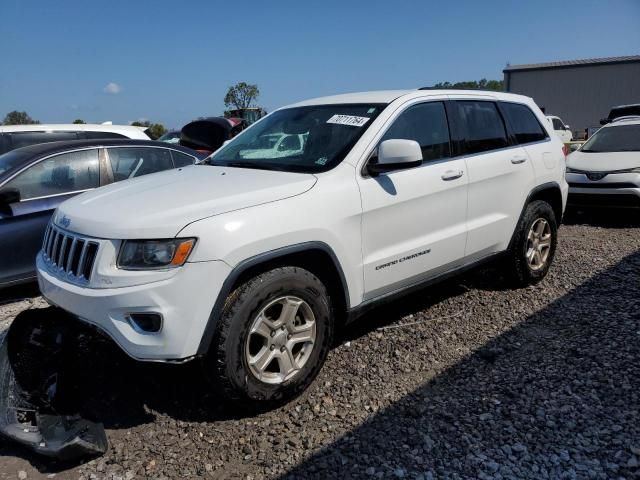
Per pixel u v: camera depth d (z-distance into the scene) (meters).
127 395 3.42
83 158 5.79
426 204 3.90
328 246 3.27
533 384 3.36
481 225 4.40
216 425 3.08
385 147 3.47
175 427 3.08
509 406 3.13
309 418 3.11
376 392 3.36
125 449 2.89
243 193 3.10
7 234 5.07
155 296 2.72
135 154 6.21
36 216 5.27
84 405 3.29
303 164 3.65
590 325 4.19
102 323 2.85
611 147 8.88
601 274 5.46
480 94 4.72
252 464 2.75
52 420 3.01
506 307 4.65
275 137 4.13
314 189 3.29
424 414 3.09
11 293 5.49
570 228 8.06
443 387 3.38
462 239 4.23
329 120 3.98
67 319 3.27
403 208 3.73
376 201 3.54
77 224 3.11
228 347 2.87
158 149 6.45
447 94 4.38
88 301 2.86
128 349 2.79
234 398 2.98
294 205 3.15
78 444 2.71
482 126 4.61
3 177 5.20
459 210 4.19
